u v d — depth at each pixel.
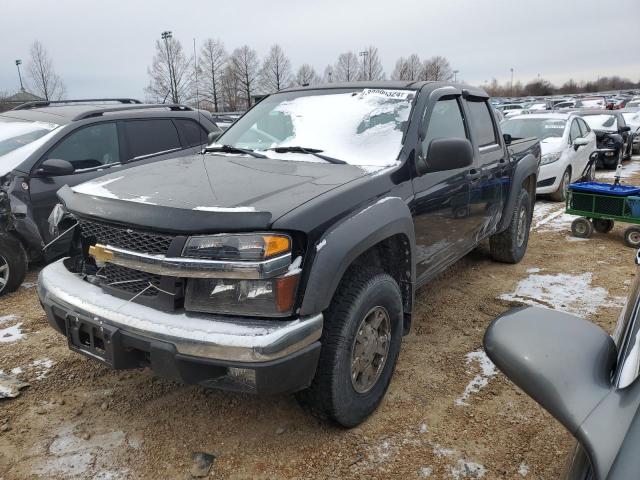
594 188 6.69
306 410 2.66
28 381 3.22
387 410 2.95
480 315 4.29
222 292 2.25
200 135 6.52
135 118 5.94
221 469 2.47
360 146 3.33
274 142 3.62
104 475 2.43
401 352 3.63
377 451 2.61
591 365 1.36
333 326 2.48
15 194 4.82
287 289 2.22
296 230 2.24
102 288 2.62
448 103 3.98
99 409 2.94
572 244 6.61
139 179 2.93
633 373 1.30
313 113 3.71
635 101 27.77
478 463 2.54
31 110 6.07
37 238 4.99
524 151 5.45
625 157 15.35
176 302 2.33
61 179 5.16
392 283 2.84
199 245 2.22
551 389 1.33
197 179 2.83
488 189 4.41
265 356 2.13
